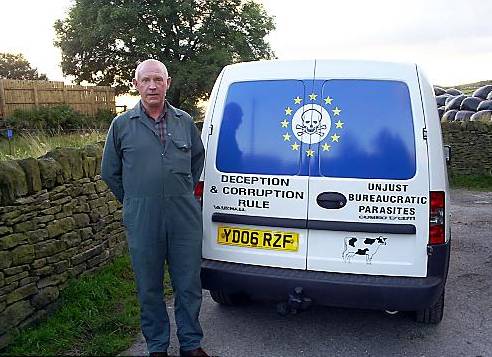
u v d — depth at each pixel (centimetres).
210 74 2894
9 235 376
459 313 453
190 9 2942
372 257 351
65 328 388
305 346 383
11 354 347
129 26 2964
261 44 3212
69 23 3089
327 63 366
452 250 673
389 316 442
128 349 368
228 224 377
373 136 352
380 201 348
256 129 371
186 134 342
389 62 359
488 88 1644
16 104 1756
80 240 469
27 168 399
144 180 327
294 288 351
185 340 348
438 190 345
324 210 355
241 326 419
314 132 360
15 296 376
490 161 1298
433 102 356
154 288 342
